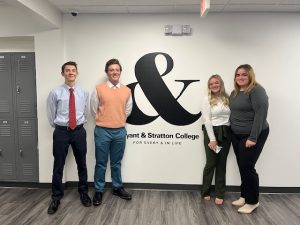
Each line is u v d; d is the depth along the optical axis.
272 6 2.98
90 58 3.33
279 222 2.62
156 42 3.29
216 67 3.28
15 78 3.37
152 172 3.41
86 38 3.31
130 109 3.23
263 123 2.62
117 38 3.30
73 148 2.97
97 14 3.28
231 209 2.90
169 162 3.39
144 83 3.33
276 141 3.30
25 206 2.92
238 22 3.22
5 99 3.40
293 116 3.28
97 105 3.07
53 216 2.70
